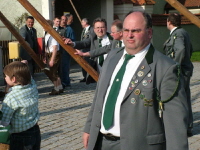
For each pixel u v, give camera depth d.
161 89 2.76
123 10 17.52
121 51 3.08
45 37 9.02
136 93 2.78
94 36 6.29
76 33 17.55
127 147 2.79
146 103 2.75
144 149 2.77
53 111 7.47
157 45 19.86
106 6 16.41
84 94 9.27
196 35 22.06
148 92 2.75
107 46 5.62
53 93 9.20
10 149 3.55
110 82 2.99
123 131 2.81
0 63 10.68
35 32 9.61
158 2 23.61
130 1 17.73
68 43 4.36
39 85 10.81
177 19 5.59
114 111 2.89
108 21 16.56
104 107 2.97
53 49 8.86
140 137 2.77
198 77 12.06
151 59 2.83
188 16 3.84
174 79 2.75
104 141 3.02
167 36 20.16
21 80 3.51
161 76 2.76
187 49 5.61
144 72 2.80
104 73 3.06
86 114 7.22
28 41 9.32
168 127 2.70
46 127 6.34
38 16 4.21
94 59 6.21
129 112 2.79
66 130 6.16
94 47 6.23
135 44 2.83
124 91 2.85
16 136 3.54
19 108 3.49
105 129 2.93
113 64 3.03
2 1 14.67
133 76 2.83
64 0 17.58
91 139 3.06
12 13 14.69
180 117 2.70
